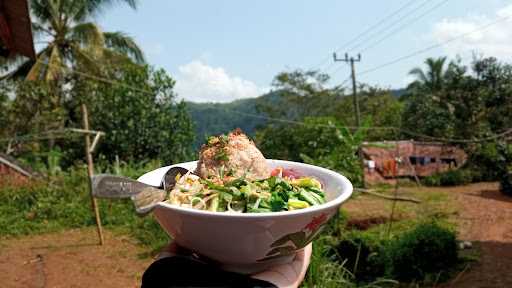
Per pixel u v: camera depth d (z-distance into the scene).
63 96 17.03
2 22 6.20
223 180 1.33
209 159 1.46
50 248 7.67
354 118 23.70
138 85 14.42
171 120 14.40
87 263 6.94
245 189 1.22
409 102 25.92
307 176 1.61
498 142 18.48
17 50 7.59
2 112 13.96
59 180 11.01
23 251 7.49
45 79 16.52
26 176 11.27
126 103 14.15
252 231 1.03
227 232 1.04
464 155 19.78
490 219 10.68
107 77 18.19
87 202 9.89
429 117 22.55
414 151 19.47
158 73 14.77
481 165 18.73
